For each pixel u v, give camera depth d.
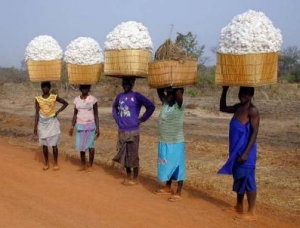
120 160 6.91
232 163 5.41
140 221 5.23
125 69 6.52
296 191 7.13
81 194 6.36
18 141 12.27
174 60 5.77
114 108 7.09
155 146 11.63
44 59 7.85
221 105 5.58
